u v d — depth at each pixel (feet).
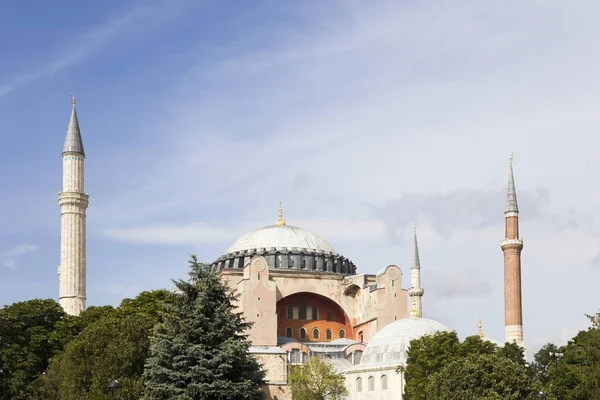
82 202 444.55
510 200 429.38
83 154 453.99
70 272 434.71
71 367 287.28
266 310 421.18
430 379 277.03
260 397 224.74
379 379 361.30
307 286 456.04
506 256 423.23
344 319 466.70
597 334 289.33
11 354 325.42
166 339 218.18
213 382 212.23
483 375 255.09
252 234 493.77
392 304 440.04
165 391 212.23
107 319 313.73
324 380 360.89
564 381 290.76
